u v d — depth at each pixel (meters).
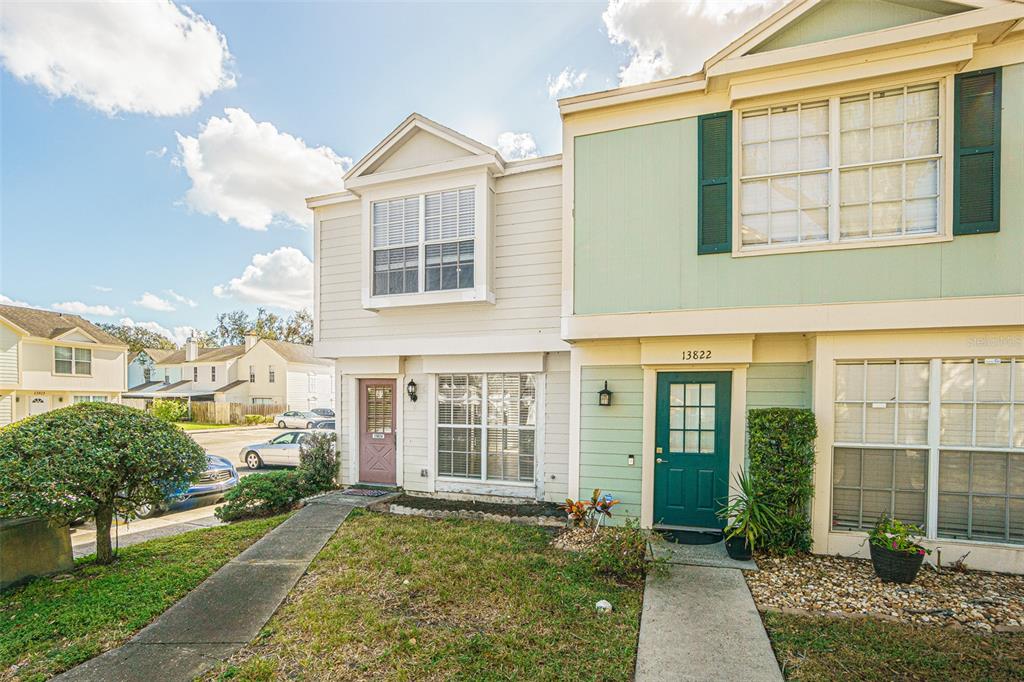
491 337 7.68
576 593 4.25
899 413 5.09
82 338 24.84
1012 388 4.76
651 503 6.17
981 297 4.71
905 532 4.44
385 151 8.20
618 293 5.96
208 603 4.23
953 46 4.69
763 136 5.47
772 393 5.76
